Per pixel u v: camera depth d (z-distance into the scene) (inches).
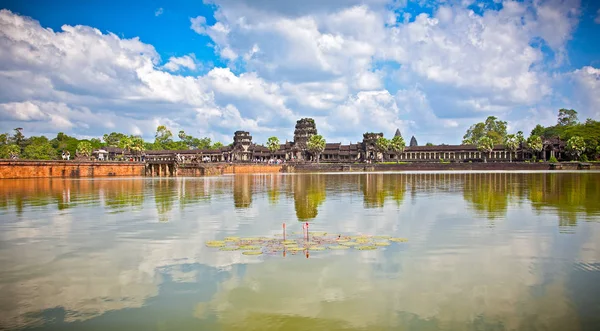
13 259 973.2
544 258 934.4
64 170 4685.0
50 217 1534.2
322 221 1402.6
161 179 4097.0
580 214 1502.2
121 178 4330.7
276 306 697.0
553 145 7869.1
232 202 1956.2
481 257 943.7
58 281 824.9
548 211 1579.7
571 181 3250.5
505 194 2224.4
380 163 7381.9
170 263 924.6
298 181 3676.2
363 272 847.7
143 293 759.1
